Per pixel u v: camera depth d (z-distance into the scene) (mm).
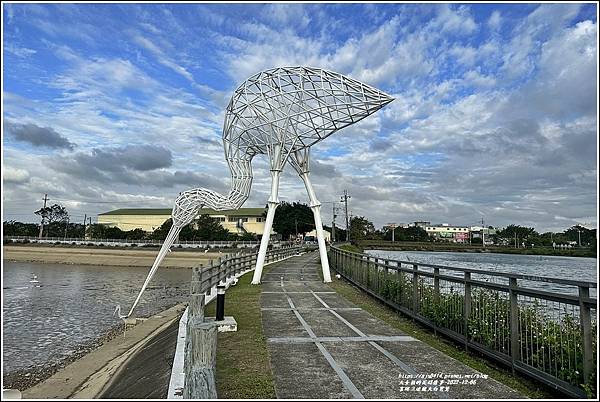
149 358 8117
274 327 8648
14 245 58125
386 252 70750
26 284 29953
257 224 77750
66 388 7938
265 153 16906
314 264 27797
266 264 26000
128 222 84875
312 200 17594
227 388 5234
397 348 7039
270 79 15375
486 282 6254
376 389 5223
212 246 54719
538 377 5094
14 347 12695
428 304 8406
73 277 35156
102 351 10891
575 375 4531
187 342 6016
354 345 7238
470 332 6688
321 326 8750
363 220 95000
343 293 13898
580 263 40375
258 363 6227
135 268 44594
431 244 78375
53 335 14336
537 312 5285
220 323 8273
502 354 5879
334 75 14734
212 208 17359
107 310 19344
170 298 23500
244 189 16656
